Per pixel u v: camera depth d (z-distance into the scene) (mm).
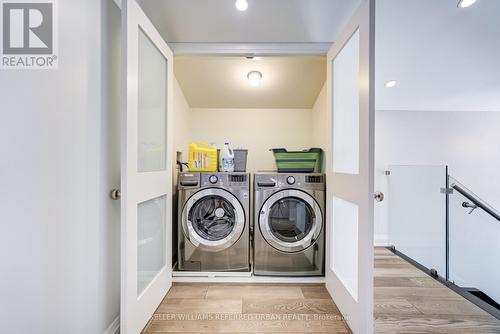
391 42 1901
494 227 2482
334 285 1606
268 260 1922
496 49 1939
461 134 2785
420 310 1521
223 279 1895
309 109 2748
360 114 1217
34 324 879
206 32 1749
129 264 1164
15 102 831
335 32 1733
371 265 1141
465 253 2477
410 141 2766
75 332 1014
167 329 1334
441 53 2002
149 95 1457
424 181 2428
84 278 1061
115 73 1301
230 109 2740
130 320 1174
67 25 981
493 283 2473
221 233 1979
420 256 2408
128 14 1155
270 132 2752
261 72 2207
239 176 1935
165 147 1702
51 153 926
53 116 932
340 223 1602
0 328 807
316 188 1913
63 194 970
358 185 1239
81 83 1051
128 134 1156
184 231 1912
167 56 1678
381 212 2676
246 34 1754
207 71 2197
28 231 862
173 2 1593
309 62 2098
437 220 2342
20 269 845
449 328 1356
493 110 2791
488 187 2812
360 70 1221
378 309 1527
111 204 1246
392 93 2504
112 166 1259
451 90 2451
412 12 1680
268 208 1916
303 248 1909
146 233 1434
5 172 806
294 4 1597
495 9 1631
